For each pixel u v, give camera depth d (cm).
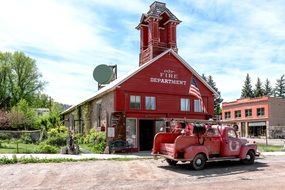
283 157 2370
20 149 2525
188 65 3284
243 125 7456
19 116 4325
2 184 1341
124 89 2970
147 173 1619
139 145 3012
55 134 3269
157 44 3291
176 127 1950
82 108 3966
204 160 1778
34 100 7381
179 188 1280
